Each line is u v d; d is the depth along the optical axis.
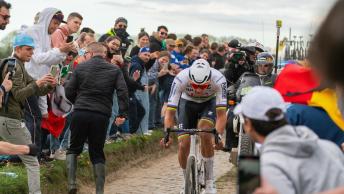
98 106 7.93
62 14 8.95
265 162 2.93
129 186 10.02
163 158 12.91
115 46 10.05
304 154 2.97
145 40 12.23
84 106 7.90
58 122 8.95
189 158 7.33
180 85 7.89
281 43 13.22
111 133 11.75
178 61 14.11
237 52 10.22
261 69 8.69
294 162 2.95
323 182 2.95
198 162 7.96
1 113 7.06
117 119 8.14
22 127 7.22
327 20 2.07
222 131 7.91
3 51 8.98
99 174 8.05
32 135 8.04
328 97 4.22
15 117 7.12
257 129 3.19
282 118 3.17
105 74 8.03
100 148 8.11
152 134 13.20
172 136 14.07
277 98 3.20
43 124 8.84
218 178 10.84
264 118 3.14
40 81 7.18
